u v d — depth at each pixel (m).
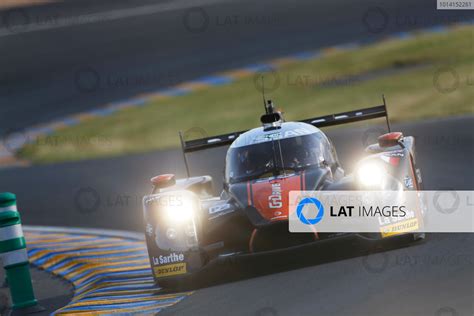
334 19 129.75
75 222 48.78
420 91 83.00
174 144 77.38
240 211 27.66
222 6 152.75
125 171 65.38
